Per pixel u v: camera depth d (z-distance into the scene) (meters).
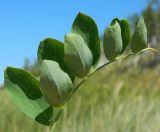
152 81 2.39
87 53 0.17
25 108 0.17
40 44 0.18
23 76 0.17
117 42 0.18
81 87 1.73
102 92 1.64
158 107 1.12
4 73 0.17
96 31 0.18
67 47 0.17
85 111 1.05
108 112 1.03
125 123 0.96
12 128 0.96
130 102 1.18
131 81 2.43
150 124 0.98
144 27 0.18
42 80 0.16
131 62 3.28
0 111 1.09
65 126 0.92
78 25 0.18
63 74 0.16
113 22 0.18
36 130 0.93
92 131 0.92
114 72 2.87
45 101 0.17
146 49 0.18
